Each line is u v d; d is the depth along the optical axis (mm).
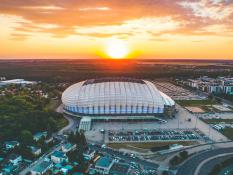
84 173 155000
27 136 191875
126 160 173750
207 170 160750
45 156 177500
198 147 197375
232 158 172750
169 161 172625
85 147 189250
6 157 171625
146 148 194750
